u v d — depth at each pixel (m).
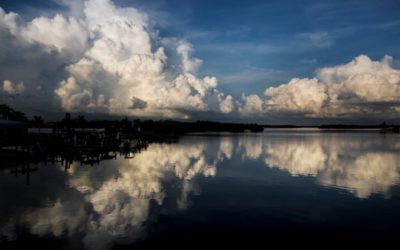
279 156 54.22
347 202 22.03
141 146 72.19
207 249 13.65
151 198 22.45
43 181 28.69
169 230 15.87
